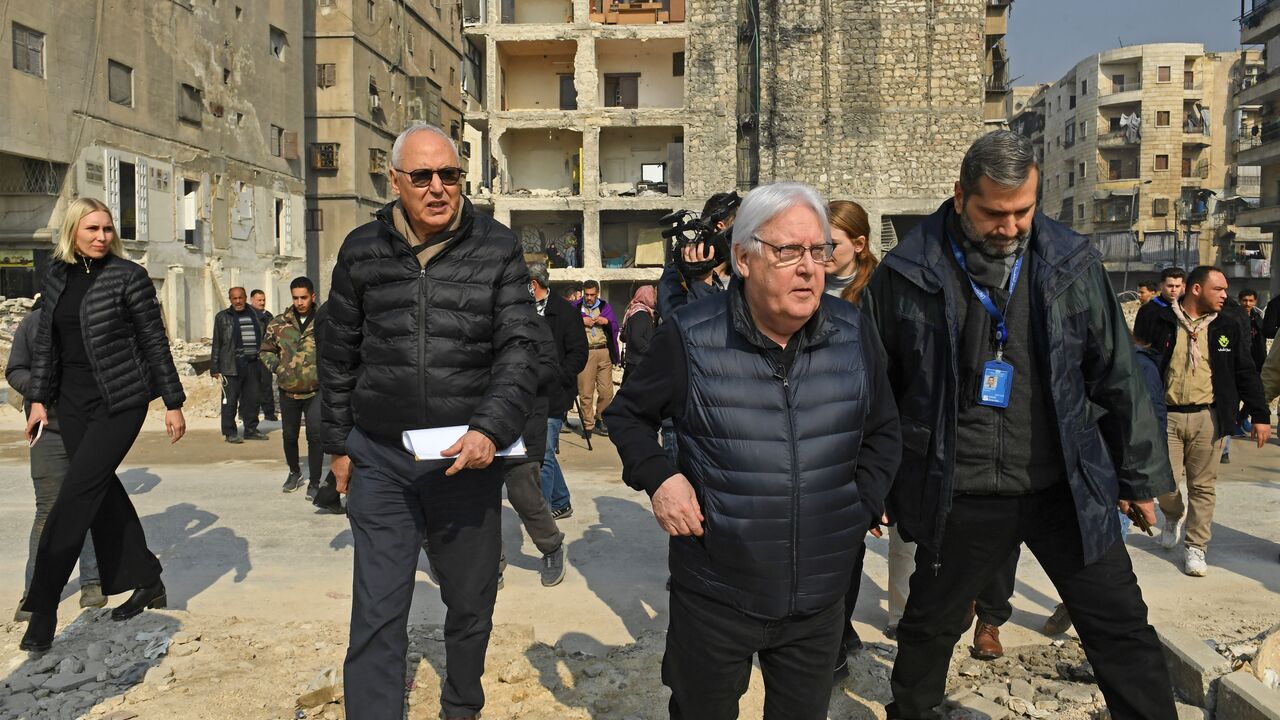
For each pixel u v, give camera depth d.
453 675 3.43
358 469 3.40
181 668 4.18
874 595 5.57
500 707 3.90
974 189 2.94
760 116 34.62
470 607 3.39
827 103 34.31
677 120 34.88
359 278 3.35
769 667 2.69
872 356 2.71
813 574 2.54
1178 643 3.96
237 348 12.51
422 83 44.97
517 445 3.23
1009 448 3.06
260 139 34.88
